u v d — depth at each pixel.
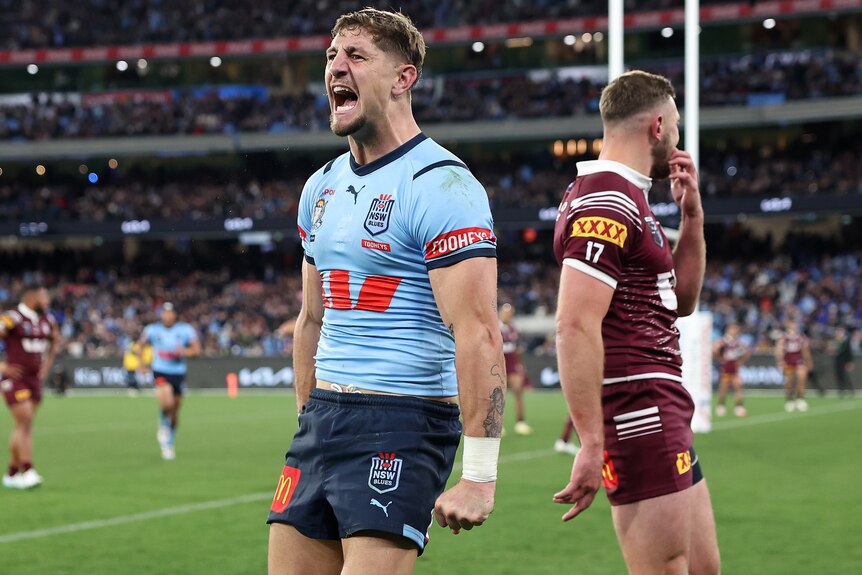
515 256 43.62
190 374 33.72
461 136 42.75
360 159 3.33
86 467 13.00
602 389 3.73
